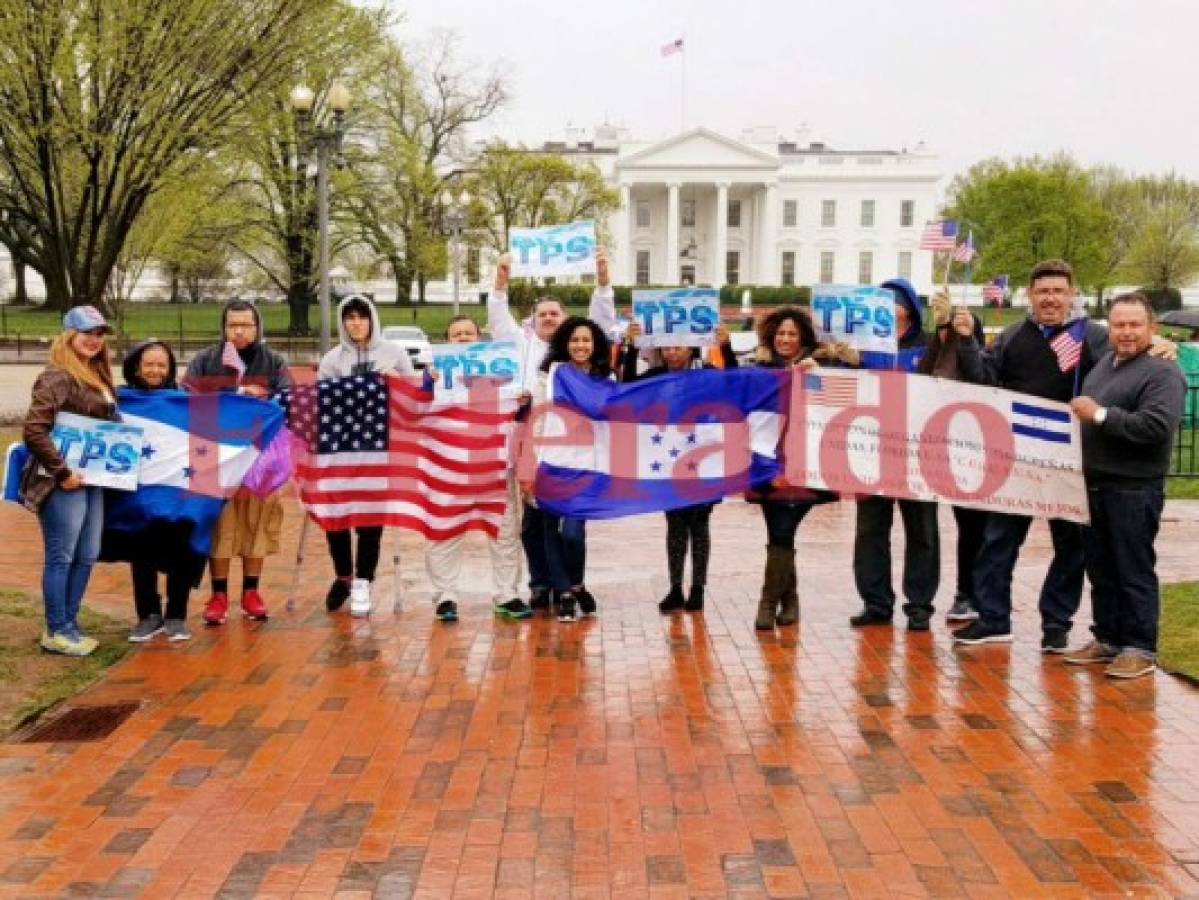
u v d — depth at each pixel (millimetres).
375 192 45438
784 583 7207
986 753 5164
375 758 5133
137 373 7129
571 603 7414
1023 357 6703
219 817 4555
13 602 7824
